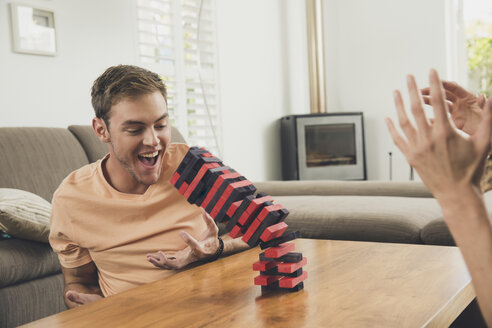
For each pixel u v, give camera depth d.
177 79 3.77
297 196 2.56
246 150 4.48
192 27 3.94
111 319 0.82
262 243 0.90
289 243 0.95
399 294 0.87
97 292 1.31
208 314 0.81
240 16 4.43
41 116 2.85
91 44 3.13
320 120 4.56
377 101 5.02
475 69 4.85
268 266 0.92
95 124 1.21
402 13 4.84
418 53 4.78
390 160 4.93
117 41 3.30
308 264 1.12
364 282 0.95
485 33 4.78
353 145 4.70
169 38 3.75
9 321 1.58
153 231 1.25
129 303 0.91
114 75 1.14
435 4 4.66
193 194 0.89
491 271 0.52
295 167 4.51
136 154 1.16
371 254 1.20
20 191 1.79
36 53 2.80
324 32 5.27
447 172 0.53
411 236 1.77
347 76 5.17
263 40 4.68
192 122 3.96
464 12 4.78
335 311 0.79
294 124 4.50
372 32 5.01
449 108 0.97
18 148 2.11
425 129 0.53
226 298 0.90
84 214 1.26
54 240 1.30
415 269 1.04
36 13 2.81
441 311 0.78
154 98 1.12
